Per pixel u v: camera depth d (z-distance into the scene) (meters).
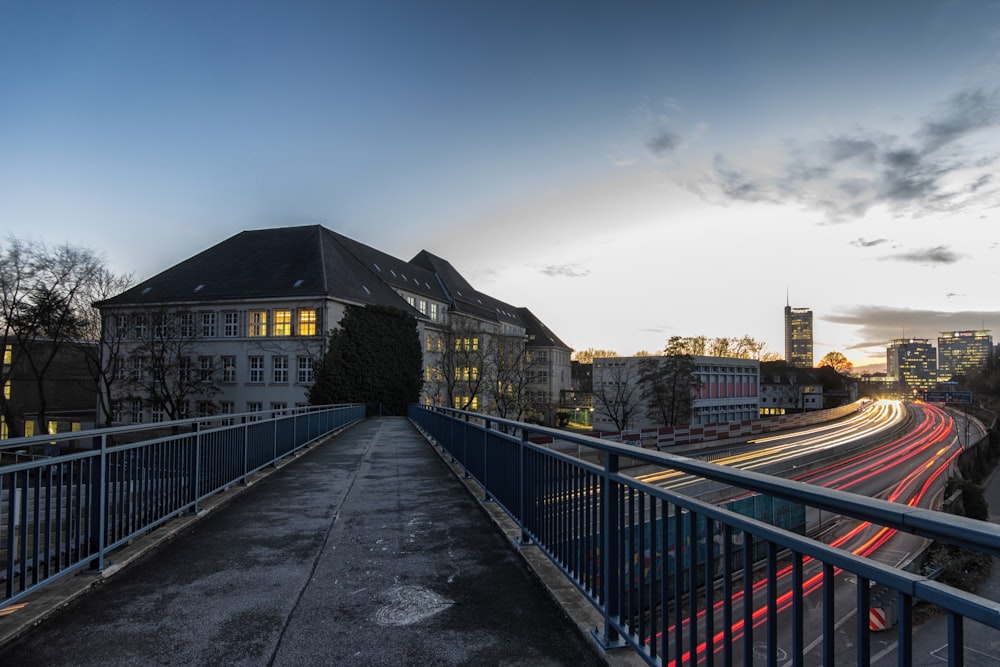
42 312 35.66
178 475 6.39
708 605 2.33
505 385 57.75
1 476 3.59
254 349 44.62
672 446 46.94
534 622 3.71
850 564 1.61
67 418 53.75
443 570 4.77
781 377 111.69
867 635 1.56
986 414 97.94
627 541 3.37
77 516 4.41
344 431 23.56
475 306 72.19
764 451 48.56
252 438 9.77
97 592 4.27
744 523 2.10
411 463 12.16
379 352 46.47
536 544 5.02
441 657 3.24
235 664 3.15
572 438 4.01
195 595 4.20
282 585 4.41
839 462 48.31
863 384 196.25
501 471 6.59
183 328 44.75
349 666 3.13
